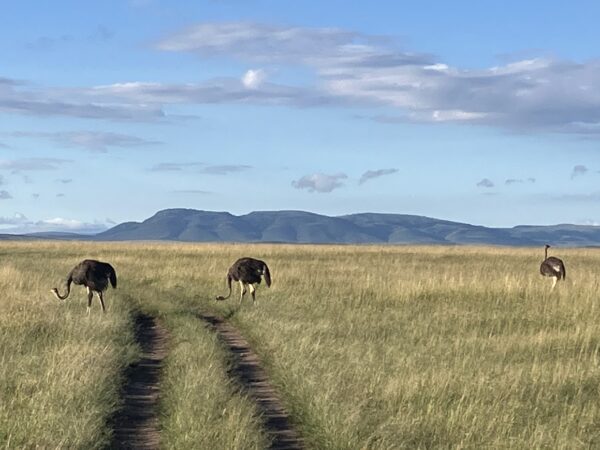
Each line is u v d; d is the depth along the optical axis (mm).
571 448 8672
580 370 12312
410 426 9141
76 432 8695
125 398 11422
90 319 16844
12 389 10781
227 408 9734
